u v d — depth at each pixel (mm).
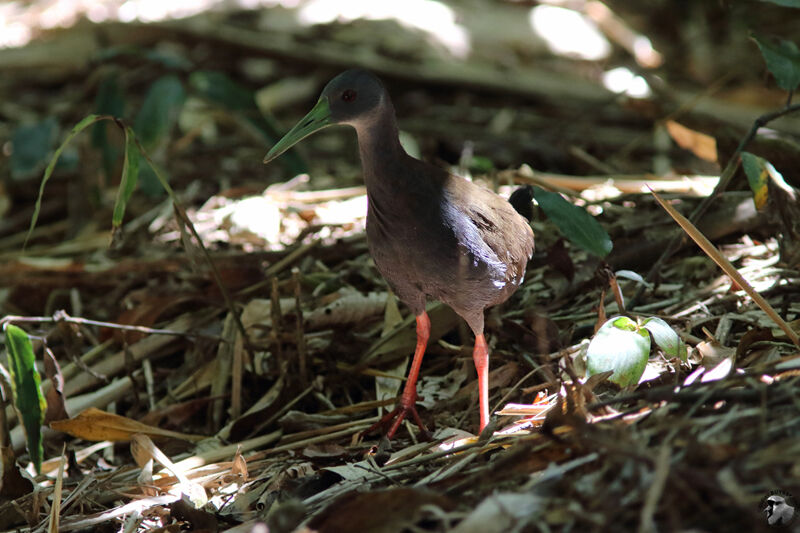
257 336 8719
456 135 13812
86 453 8008
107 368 9039
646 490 4504
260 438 7730
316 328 8633
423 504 4984
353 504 5016
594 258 8695
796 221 7613
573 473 4906
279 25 15867
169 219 11234
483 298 6828
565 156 12992
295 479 6320
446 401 7656
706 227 8953
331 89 6680
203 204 12008
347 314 8633
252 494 6473
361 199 10859
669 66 15633
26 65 15930
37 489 6758
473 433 7137
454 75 15203
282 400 8102
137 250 10711
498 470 5227
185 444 7977
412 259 6656
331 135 14406
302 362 8125
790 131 12734
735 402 5137
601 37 15922
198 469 7133
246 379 8656
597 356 6266
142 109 11594
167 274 9992
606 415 5543
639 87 14164
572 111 14578
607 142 13461
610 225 9352
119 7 16125
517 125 14195
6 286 10391
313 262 9828
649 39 16406
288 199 10977
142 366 9133
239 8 16031
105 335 9352
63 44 16031
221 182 12586
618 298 7340
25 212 12766
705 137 10656
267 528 5219
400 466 6074
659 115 12625
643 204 9914
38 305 10281
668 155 12812
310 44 15648
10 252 11750
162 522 6309
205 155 13570
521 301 8758
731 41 15328
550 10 16328
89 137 12359
